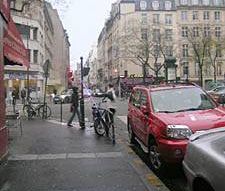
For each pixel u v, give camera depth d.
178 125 8.92
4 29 10.84
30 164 10.26
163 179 9.16
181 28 103.38
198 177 5.04
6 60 12.73
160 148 9.09
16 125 18.31
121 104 43.00
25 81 62.53
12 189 8.02
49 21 94.38
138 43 80.62
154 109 10.36
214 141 5.18
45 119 23.48
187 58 98.06
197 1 104.44
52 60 109.31
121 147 12.75
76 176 8.98
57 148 12.60
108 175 9.04
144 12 102.62
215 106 10.64
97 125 15.70
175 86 11.20
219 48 75.69
